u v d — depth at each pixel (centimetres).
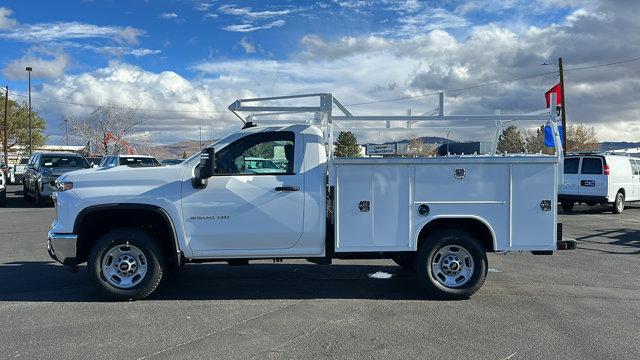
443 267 665
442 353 484
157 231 691
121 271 650
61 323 570
